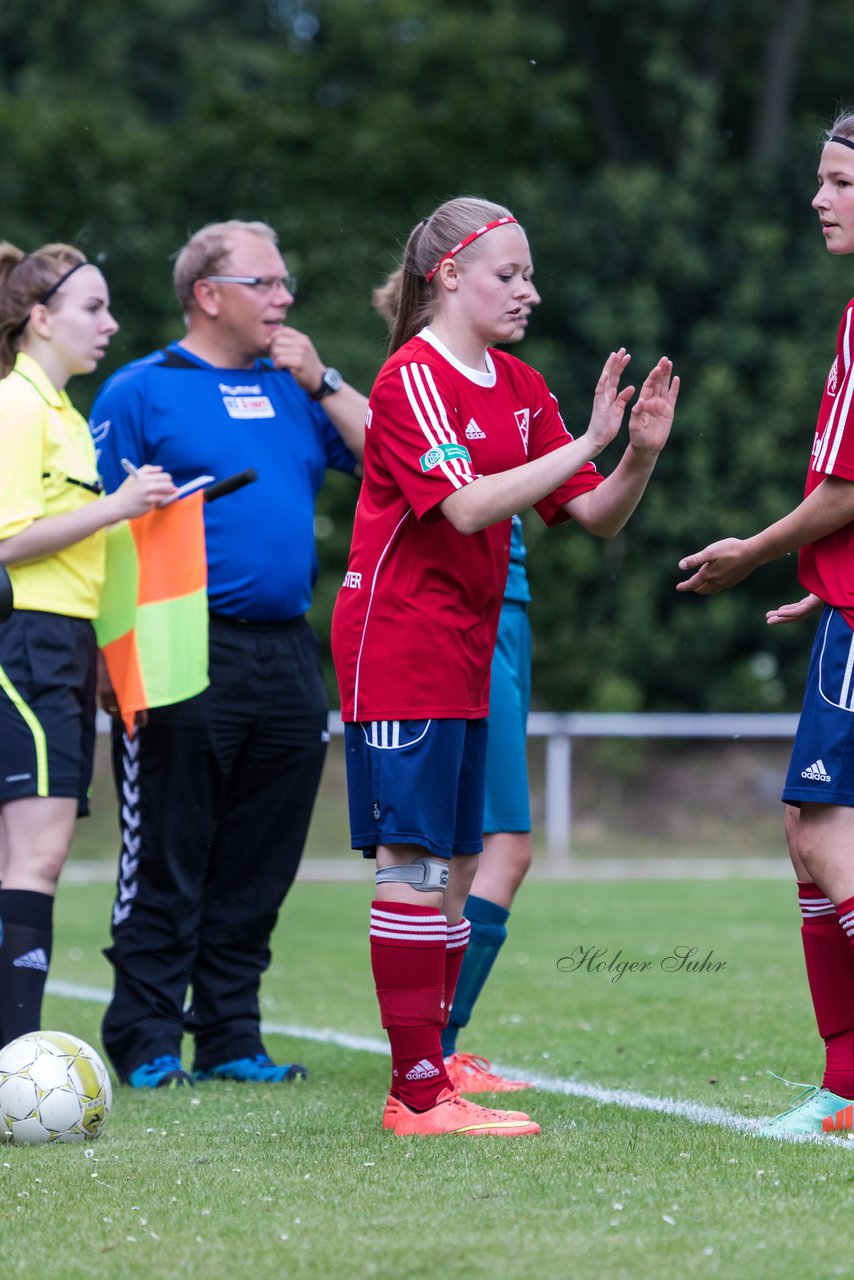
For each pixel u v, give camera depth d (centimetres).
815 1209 1011
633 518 6981
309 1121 1365
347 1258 923
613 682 6794
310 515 1780
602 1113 1385
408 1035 1295
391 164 7412
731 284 7194
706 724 6162
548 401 1406
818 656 1270
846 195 1277
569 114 7669
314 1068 1748
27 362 1584
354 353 6688
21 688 1508
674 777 6412
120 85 8756
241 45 9038
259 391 1780
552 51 7794
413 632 1289
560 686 6969
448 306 1332
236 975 1750
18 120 7325
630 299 6994
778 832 6256
